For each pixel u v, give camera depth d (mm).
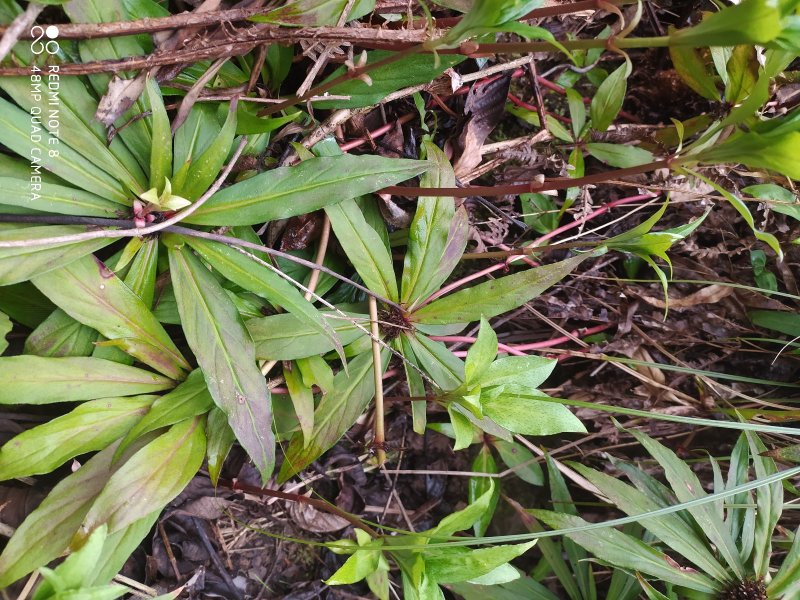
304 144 337
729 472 384
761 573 354
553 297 442
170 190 273
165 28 273
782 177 410
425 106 382
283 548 406
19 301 295
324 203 299
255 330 309
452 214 345
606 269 458
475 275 385
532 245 426
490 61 403
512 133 464
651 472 447
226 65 320
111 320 279
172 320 310
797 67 413
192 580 366
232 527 394
